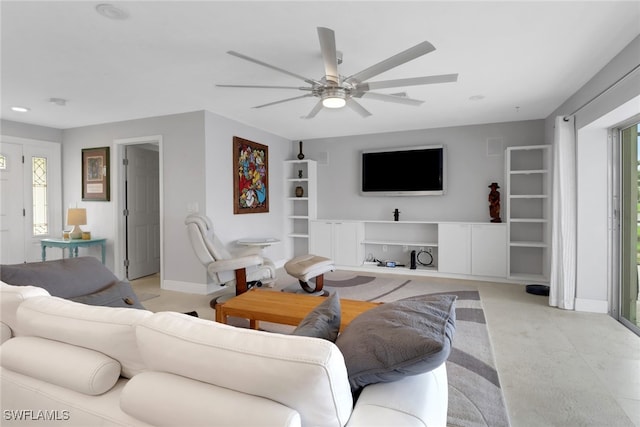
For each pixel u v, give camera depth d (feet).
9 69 9.89
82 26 7.55
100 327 3.82
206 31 7.80
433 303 4.27
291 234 20.67
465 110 14.55
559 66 9.83
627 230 10.86
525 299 13.17
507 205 15.74
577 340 9.36
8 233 15.57
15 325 4.54
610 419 6.06
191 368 3.08
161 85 11.25
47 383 3.87
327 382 2.74
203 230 12.10
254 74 10.30
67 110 14.11
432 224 18.37
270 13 7.09
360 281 16.15
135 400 3.13
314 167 20.49
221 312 8.56
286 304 8.71
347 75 10.28
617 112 9.55
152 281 16.60
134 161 17.12
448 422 5.90
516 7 6.93
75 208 16.24
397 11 7.04
